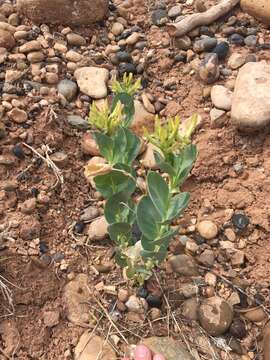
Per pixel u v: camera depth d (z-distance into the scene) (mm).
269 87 405
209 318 350
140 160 408
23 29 460
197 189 401
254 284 366
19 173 396
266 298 360
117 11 483
